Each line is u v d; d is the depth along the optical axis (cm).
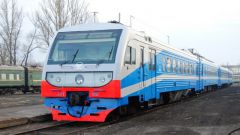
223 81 5644
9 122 1278
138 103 1551
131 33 1403
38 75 4972
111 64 1267
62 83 1308
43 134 1119
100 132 1115
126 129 1164
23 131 1172
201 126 1218
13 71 4566
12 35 5019
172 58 2081
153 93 1689
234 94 3359
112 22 1470
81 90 1280
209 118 1434
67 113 1292
